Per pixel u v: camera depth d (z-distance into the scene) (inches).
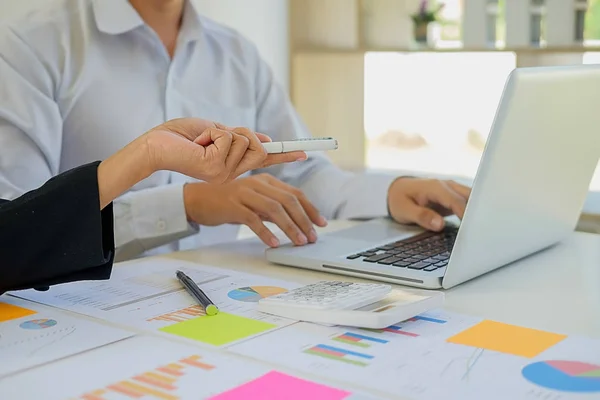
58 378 22.8
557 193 37.0
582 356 24.3
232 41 60.9
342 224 49.0
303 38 109.9
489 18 100.1
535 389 21.6
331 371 23.0
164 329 27.1
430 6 104.8
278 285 33.4
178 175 56.1
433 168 108.3
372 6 108.7
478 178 30.2
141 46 54.5
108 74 52.9
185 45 56.6
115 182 30.9
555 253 39.8
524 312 29.3
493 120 29.1
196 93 57.2
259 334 26.4
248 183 43.1
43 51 50.5
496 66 102.3
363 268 34.8
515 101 28.7
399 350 24.8
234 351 24.8
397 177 49.3
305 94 110.4
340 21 108.3
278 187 43.8
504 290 32.7
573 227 41.9
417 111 108.7
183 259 39.1
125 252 45.8
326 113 111.3
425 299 28.6
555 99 31.1
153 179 54.0
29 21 51.4
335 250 38.4
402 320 27.3
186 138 32.8
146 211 45.4
